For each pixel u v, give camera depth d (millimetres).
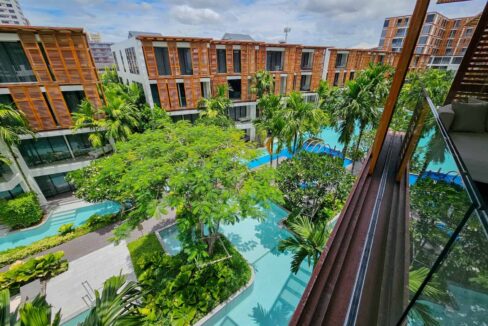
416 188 3988
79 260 10656
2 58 12070
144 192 7957
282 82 25047
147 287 8383
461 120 5961
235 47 20328
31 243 12289
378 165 5152
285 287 9531
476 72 7184
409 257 2783
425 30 42281
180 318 7562
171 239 12109
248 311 8625
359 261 2623
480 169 4555
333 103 18312
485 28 6746
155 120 16016
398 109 16797
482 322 1232
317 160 13086
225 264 9641
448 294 1606
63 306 8594
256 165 20953
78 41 13258
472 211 1496
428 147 3902
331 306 2119
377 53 32625
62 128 14453
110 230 12648
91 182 12922
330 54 28172
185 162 8211
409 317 1897
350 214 3369
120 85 22828
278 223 12875
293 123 14219
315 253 6809
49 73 13117
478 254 1321
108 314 4176
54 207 15031
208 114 18344
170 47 17188
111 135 14594
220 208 7305
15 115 11930
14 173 13438
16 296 9109
